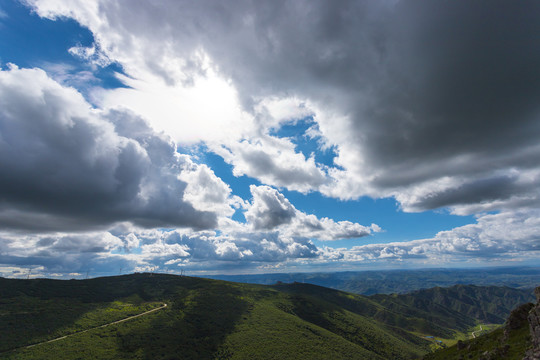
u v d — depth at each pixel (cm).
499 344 7000
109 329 19525
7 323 17950
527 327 6806
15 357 14550
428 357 10175
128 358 16150
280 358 18950
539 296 5891
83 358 15325
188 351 18250
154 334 19788
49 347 16050
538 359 4675
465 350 8356
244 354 18900
